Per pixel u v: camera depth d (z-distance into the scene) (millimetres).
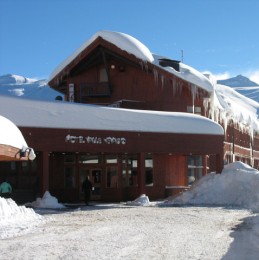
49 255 11016
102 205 28531
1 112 26891
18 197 31391
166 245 12555
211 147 31219
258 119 55812
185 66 38469
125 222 18453
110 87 38531
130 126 29469
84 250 11680
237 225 17469
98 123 28750
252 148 54312
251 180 29469
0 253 11352
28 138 26891
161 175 34312
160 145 30047
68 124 27906
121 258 10648
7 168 32156
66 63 39031
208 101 37312
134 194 33781
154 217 20562
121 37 37000
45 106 28188
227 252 11492
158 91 36562
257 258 10625
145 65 36219
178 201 30016
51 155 33344
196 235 14609
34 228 16328
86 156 33938
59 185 33312
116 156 33688
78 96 39625
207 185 30469
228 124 45062
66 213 22797
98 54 38344
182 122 30891
